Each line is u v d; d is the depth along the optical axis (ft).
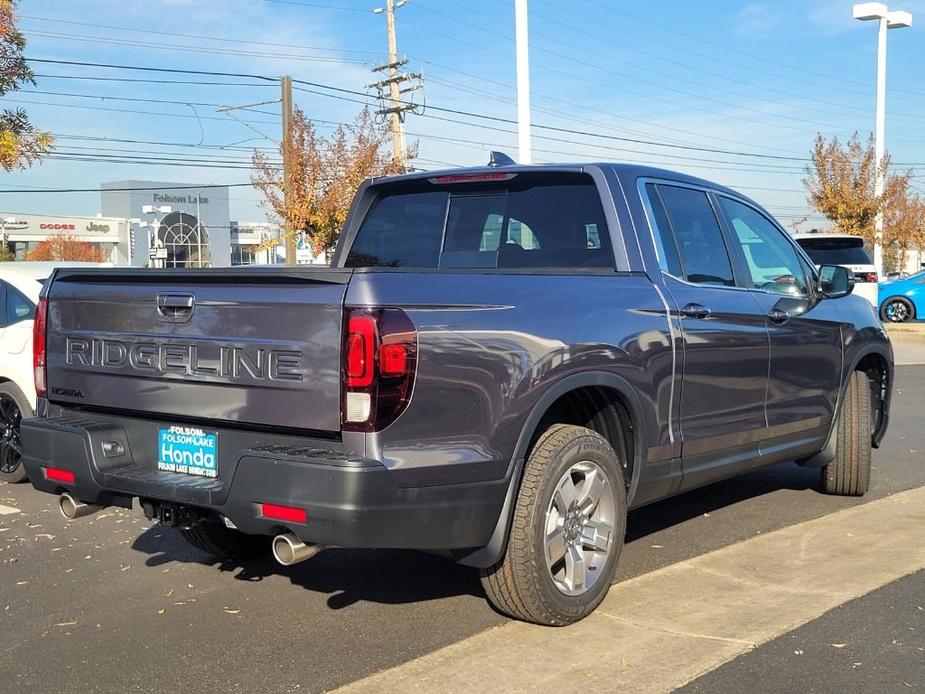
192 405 13.14
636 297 15.21
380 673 12.69
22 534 19.88
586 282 14.62
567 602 13.78
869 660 12.79
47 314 15.05
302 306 12.03
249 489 12.03
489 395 12.66
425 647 13.61
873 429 22.61
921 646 13.24
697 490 22.95
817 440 20.27
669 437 15.61
